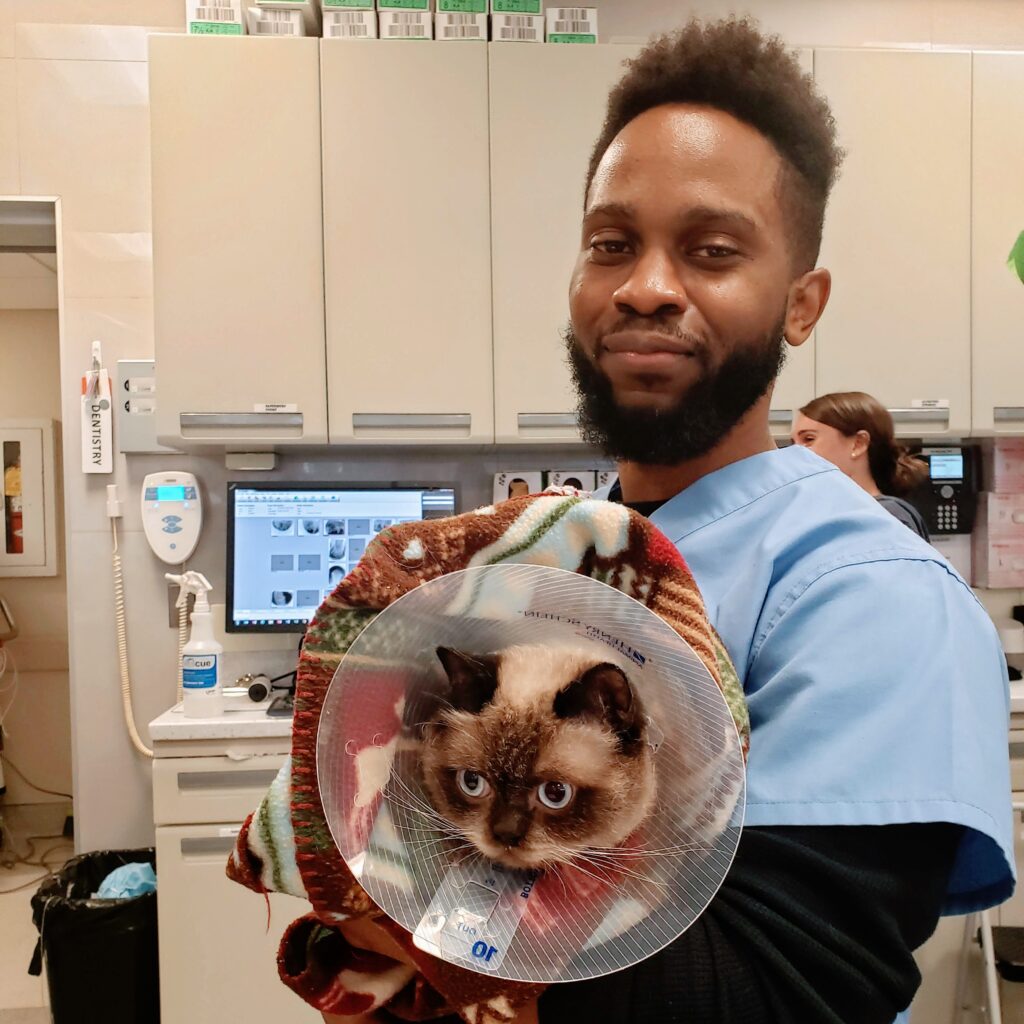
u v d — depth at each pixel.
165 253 1.59
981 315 1.78
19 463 2.97
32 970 1.65
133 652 1.88
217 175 1.59
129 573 1.88
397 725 0.31
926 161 1.75
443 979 0.30
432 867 0.29
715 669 0.32
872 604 0.41
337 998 0.35
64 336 1.86
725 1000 0.31
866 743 0.37
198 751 1.51
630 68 0.54
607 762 0.29
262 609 1.75
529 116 1.64
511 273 1.65
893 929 0.33
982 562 2.07
